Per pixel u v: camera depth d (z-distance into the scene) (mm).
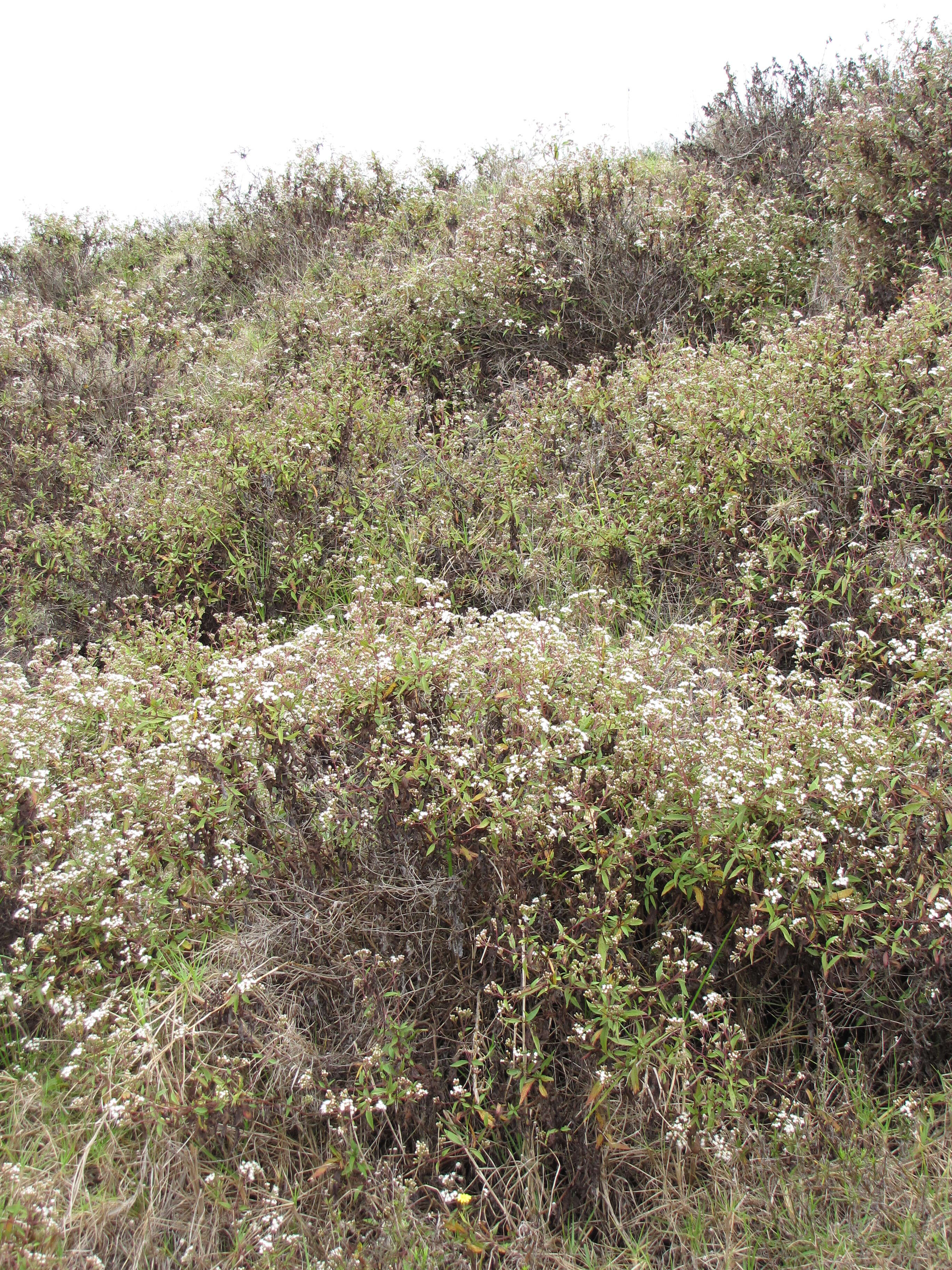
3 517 5430
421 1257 1995
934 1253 1904
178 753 2904
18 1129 2318
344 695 2752
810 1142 2150
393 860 2691
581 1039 2191
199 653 4055
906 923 2318
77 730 3379
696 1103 2232
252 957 2682
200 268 8695
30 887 2656
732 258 5793
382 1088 2260
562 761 2615
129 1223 2145
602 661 3061
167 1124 2273
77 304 8359
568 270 6055
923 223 5285
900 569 3445
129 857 2760
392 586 4223
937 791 2434
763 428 4125
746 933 2354
